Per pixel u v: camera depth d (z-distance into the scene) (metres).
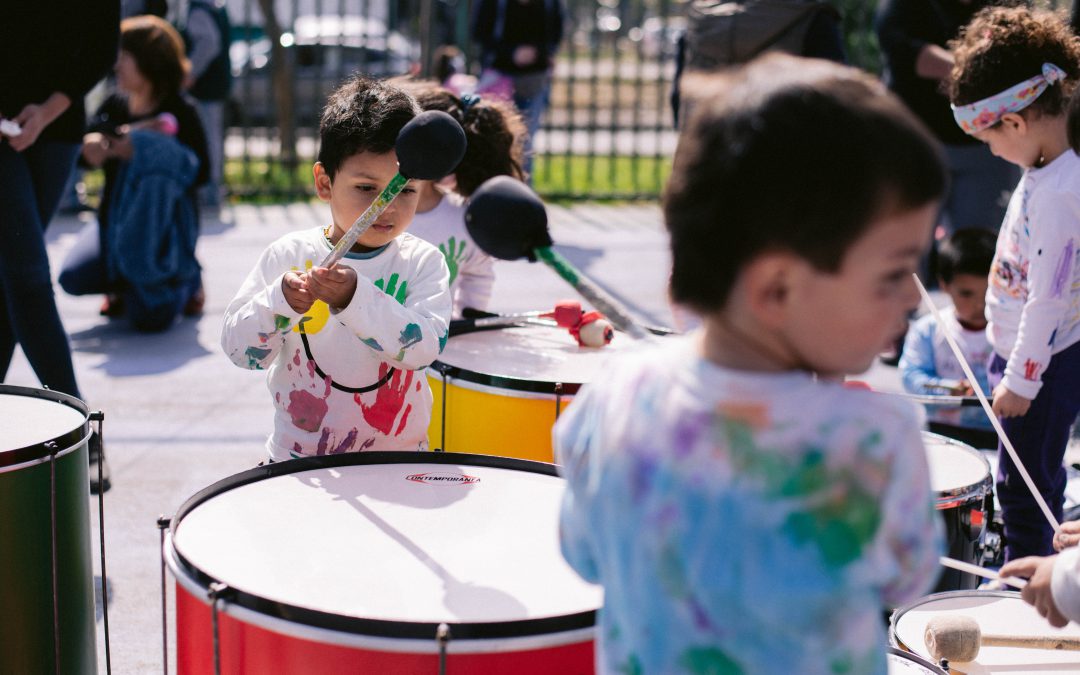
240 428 4.21
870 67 9.70
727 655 1.18
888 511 1.15
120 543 3.28
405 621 1.44
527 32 7.11
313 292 1.97
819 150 1.09
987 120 2.67
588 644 1.50
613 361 1.31
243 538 1.77
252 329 2.04
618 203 8.98
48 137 3.61
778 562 1.15
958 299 3.77
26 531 2.03
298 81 12.16
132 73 5.34
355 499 1.94
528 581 1.66
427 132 1.77
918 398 3.05
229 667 1.55
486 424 2.57
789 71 1.16
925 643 1.92
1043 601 1.44
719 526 1.16
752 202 1.11
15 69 3.47
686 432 1.18
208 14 7.79
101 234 5.36
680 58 5.73
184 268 5.46
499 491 2.00
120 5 3.66
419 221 3.20
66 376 3.50
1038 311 2.55
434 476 2.05
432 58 9.27
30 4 3.45
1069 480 3.30
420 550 1.75
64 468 2.10
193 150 5.46
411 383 2.28
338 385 2.22
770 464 1.15
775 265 1.12
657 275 6.48
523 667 1.47
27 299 3.45
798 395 1.16
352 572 1.67
